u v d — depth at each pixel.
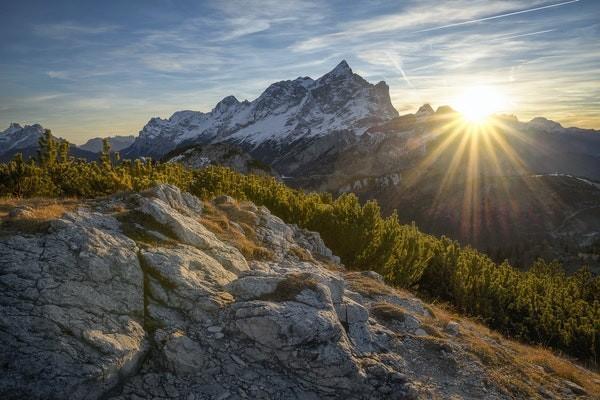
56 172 28.98
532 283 37.56
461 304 29.84
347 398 11.55
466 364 14.72
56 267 11.98
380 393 11.90
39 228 13.75
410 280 31.70
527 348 20.12
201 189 32.28
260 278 14.51
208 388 10.66
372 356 13.42
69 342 9.98
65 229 13.58
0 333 9.58
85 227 13.89
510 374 14.92
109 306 11.62
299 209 34.16
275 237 25.27
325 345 12.15
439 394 12.67
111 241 13.89
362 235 30.88
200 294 13.37
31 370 9.11
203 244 17.23
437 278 33.78
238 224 24.23
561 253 162.50
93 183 25.86
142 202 17.75
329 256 29.66
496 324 27.94
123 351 10.36
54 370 9.27
